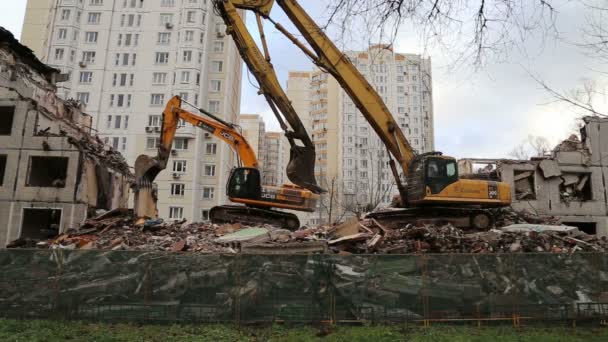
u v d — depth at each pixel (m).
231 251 11.36
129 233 14.81
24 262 9.23
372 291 8.93
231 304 8.87
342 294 8.89
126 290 9.02
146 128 46.09
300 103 87.38
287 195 17.89
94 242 13.33
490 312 8.98
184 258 9.13
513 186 26.44
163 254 9.19
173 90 46.84
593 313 9.12
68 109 30.55
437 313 8.90
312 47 13.70
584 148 27.81
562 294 9.18
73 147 22.78
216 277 9.01
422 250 11.64
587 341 7.82
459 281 9.07
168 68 47.72
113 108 47.00
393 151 15.05
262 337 8.03
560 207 26.23
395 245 11.85
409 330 8.45
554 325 9.00
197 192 45.00
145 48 48.34
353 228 13.31
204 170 46.16
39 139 22.72
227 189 17.80
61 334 8.02
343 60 13.66
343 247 11.77
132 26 49.03
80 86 47.31
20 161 22.53
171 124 17.66
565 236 13.69
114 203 28.52
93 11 49.12
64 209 22.03
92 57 48.16
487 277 9.14
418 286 8.99
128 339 7.81
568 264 9.36
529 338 7.95
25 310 9.05
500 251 11.79
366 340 7.72
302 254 9.19
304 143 14.90
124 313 8.94
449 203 15.13
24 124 22.97
